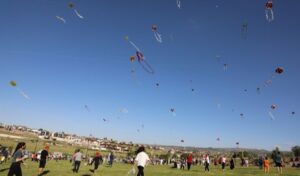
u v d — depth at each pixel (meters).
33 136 128.25
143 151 13.41
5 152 28.48
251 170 31.28
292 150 75.19
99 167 29.95
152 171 26.08
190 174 23.23
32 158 34.69
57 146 99.94
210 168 36.06
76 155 22.05
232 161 33.31
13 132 128.38
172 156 56.62
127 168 29.48
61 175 19.03
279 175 23.16
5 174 17.39
